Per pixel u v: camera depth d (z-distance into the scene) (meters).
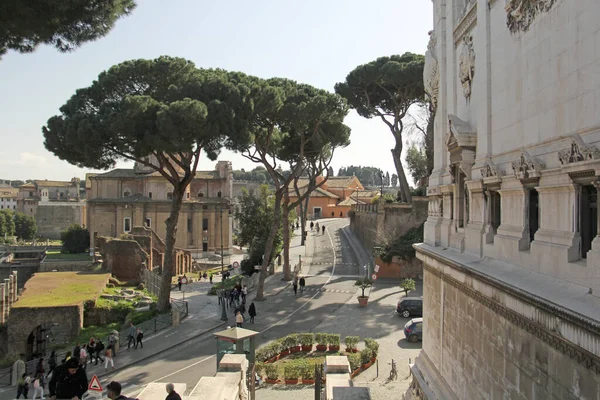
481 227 12.02
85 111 35.59
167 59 36.16
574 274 7.62
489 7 11.65
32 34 12.87
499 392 10.00
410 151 67.25
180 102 31.59
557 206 8.35
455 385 13.14
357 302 38.62
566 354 7.36
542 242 8.76
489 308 10.58
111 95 36.34
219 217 81.69
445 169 15.97
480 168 11.95
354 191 128.75
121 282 50.47
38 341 35.03
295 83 44.78
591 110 7.19
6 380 26.23
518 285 8.72
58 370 12.62
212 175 84.81
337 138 44.09
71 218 135.50
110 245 52.25
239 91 35.28
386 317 33.78
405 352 26.16
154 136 31.69
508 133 10.45
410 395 17.70
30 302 35.31
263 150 42.19
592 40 7.15
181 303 41.41
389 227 50.84
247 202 58.62
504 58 10.68
